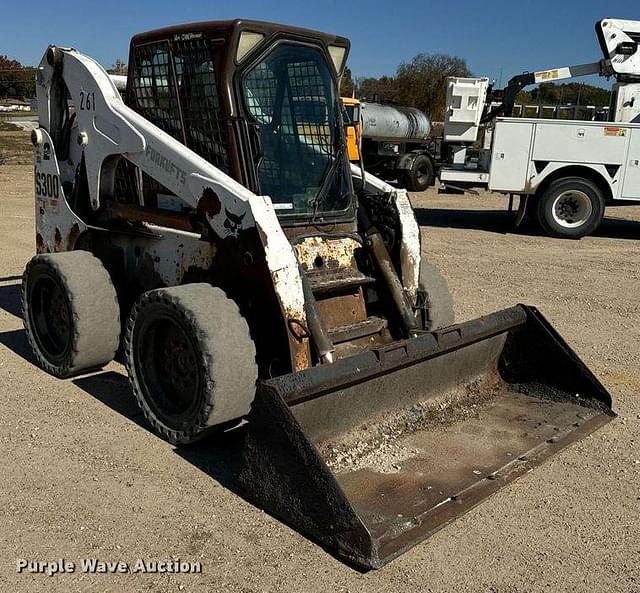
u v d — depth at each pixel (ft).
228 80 14.06
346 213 15.79
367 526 10.67
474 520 11.68
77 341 15.78
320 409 12.21
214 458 13.33
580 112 49.03
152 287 16.10
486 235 42.24
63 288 15.81
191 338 12.64
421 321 16.88
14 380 16.80
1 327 21.03
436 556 10.70
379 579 10.11
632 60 42.45
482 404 15.39
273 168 14.71
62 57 17.49
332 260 15.11
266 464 11.36
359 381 12.40
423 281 17.01
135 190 16.94
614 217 53.78
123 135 15.71
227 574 10.10
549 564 10.62
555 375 15.70
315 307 13.39
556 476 13.12
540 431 14.23
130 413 15.14
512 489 12.64
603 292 28.02
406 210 16.15
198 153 15.10
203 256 14.29
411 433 13.88
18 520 11.21
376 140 66.28
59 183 18.42
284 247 12.96
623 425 15.34
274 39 14.51
